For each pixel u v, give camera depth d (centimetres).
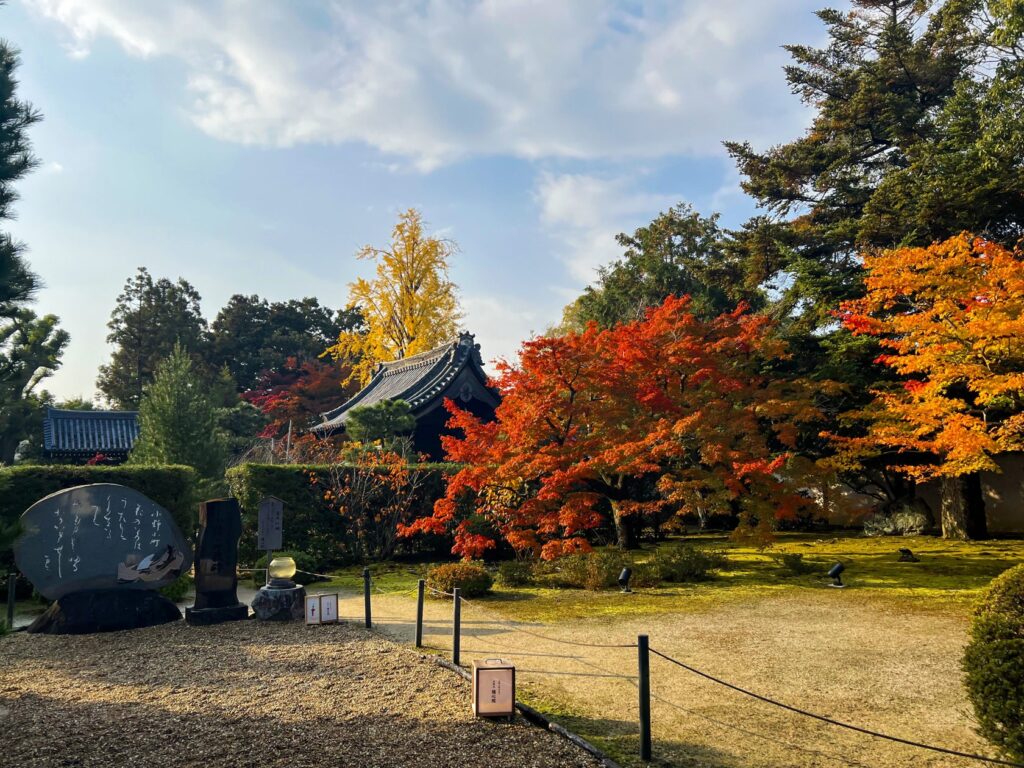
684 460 1569
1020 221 1650
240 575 1520
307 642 865
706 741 534
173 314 5325
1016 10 1508
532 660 769
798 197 2386
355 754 497
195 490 1525
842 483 2155
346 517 1742
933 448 1332
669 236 3528
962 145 1623
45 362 1652
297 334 5656
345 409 3234
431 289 4228
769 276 2375
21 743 523
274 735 536
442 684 672
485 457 1394
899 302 1523
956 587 1158
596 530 1983
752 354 1658
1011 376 1130
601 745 524
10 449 2484
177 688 670
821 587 1202
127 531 1020
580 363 1407
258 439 3328
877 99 2041
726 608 1045
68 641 898
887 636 857
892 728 558
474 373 2653
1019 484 1962
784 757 503
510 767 477
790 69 2238
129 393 5122
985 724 471
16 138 754
